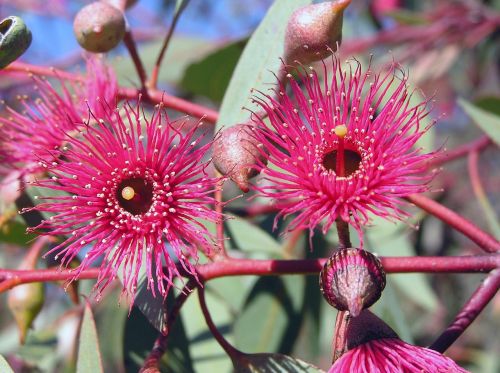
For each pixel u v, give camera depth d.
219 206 0.16
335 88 0.16
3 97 0.27
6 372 0.16
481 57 0.33
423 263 0.16
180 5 0.19
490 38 0.32
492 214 0.23
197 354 0.21
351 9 0.34
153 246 0.15
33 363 0.24
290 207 0.15
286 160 0.15
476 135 0.37
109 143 0.16
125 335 0.20
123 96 0.18
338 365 0.14
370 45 0.31
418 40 0.31
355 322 0.15
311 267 0.16
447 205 0.33
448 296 0.32
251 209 0.23
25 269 0.18
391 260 0.16
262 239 0.21
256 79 0.18
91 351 0.16
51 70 0.18
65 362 0.24
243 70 0.18
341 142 0.15
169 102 0.19
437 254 0.31
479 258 0.16
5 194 0.18
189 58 0.28
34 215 0.18
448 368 0.14
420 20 0.31
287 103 0.15
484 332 0.35
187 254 0.17
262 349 0.22
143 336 0.19
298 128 0.15
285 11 0.18
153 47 0.28
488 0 0.32
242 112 0.18
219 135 0.15
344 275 0.14
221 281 0.22
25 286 0.19
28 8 0.35
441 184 0.33
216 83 0.26
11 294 0.19
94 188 0.16
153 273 0.16
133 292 0.15
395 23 0.34
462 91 0.35
